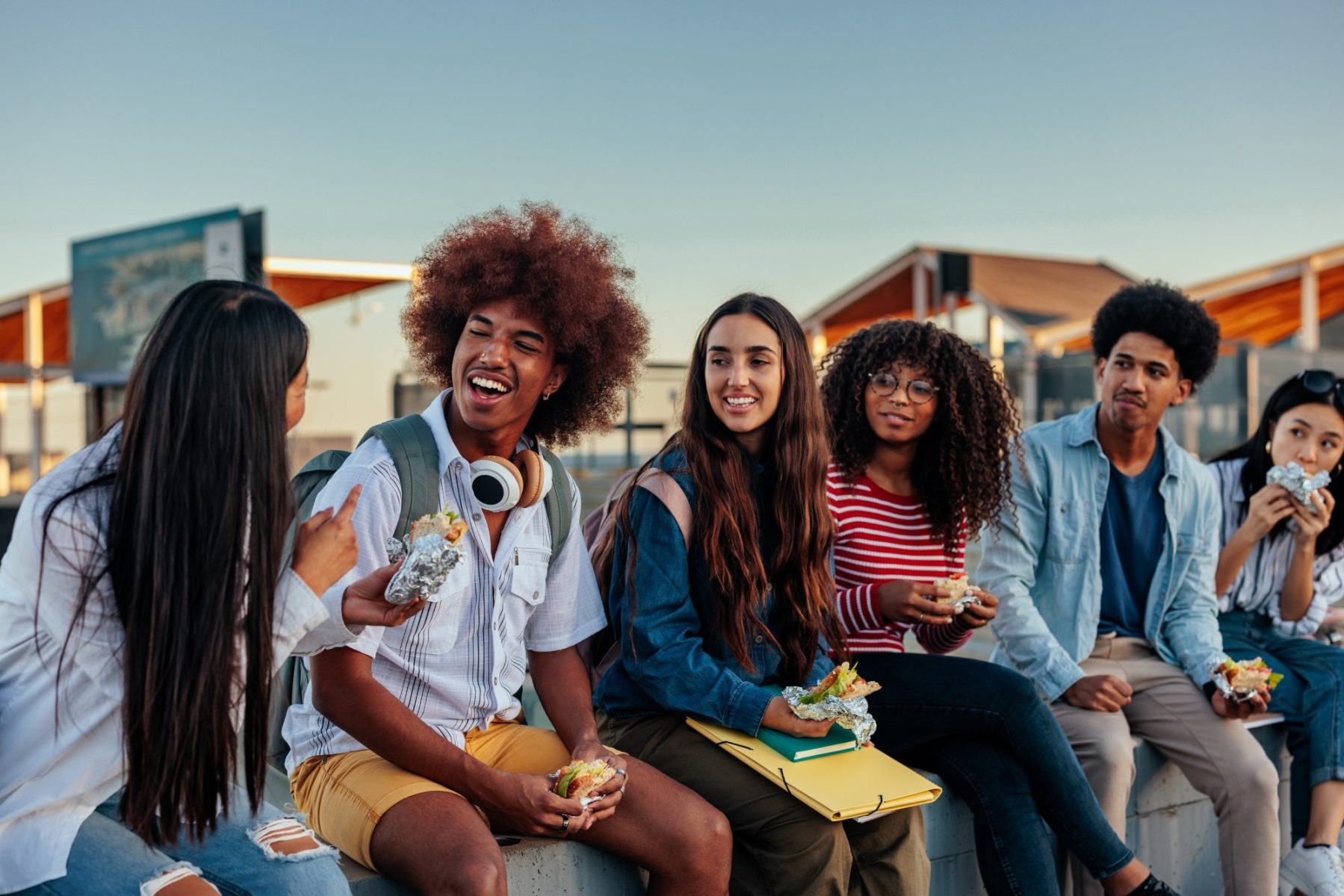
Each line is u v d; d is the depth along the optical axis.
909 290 15.19
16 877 1.43
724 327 2.30
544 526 2.13
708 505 2.23
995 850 2.31
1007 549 2.91
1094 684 2.72
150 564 1.40
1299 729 2.98
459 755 1.82
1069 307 12.80
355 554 1.63
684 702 2.12
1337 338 18.06
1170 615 3.01
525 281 2.04
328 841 1.89
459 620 2.01
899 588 2.43
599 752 1.96
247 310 1.48
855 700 2.09
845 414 2.65
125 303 11.95
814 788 1.95
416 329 2.33
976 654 4.62
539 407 2.35
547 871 1.95
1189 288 14.43
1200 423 9.76
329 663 1.79
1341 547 3.25
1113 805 2.58
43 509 1.41
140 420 1.43
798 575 2.30
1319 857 2.75
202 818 1.45
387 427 2.01
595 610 2.22
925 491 2.67
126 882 1.43
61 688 1.44
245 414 1.45
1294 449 3.13
